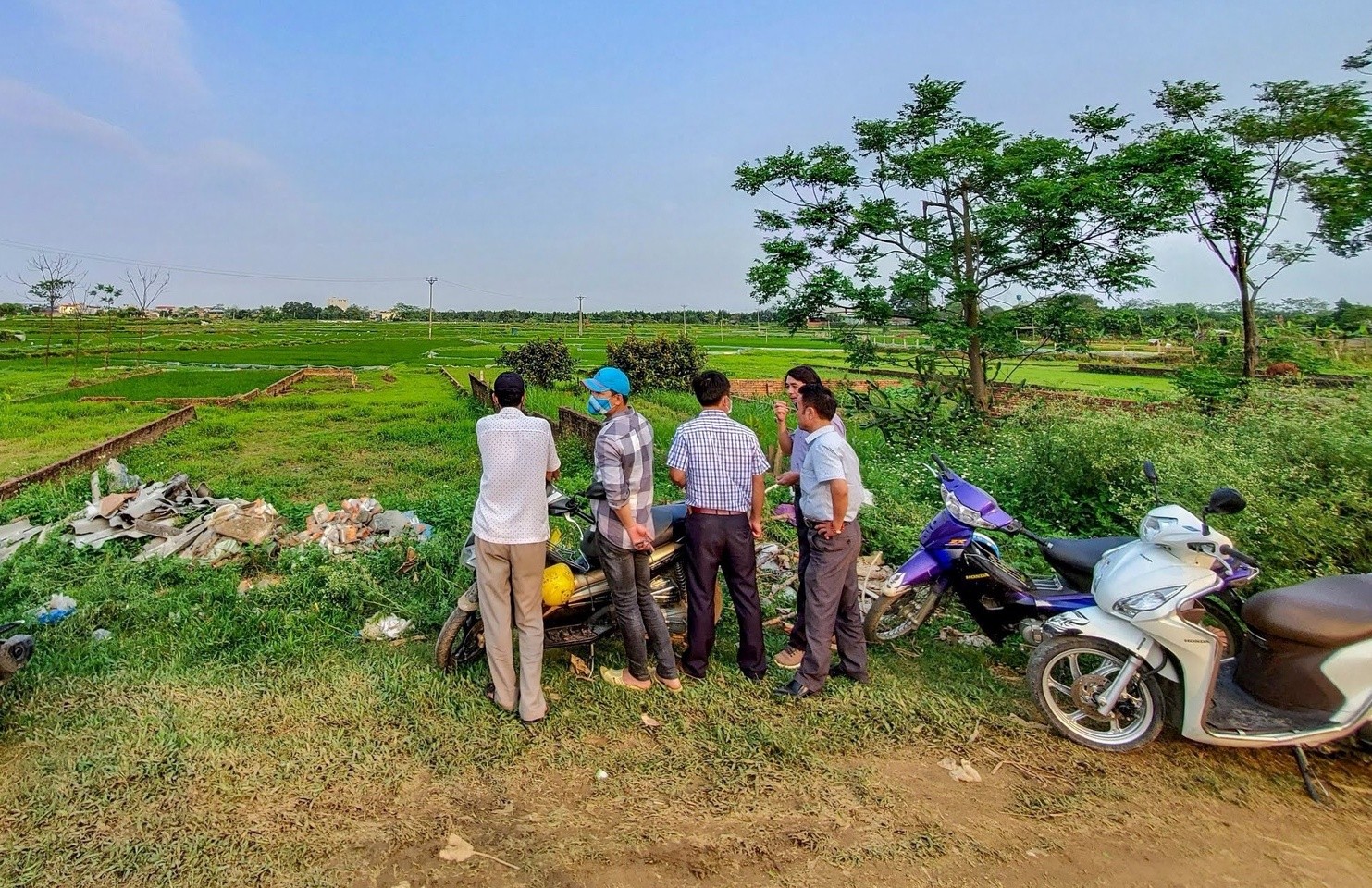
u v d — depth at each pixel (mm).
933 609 4676
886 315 12148
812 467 4008
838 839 2973
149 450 12305
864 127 12305
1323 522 4656
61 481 8945
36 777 3240
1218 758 3562
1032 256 11586
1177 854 2930
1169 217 10836
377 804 3135
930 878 2779
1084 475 6949
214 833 2924
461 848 2879
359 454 12250
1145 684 3535
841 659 4262
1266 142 12883
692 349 24312
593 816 3086
